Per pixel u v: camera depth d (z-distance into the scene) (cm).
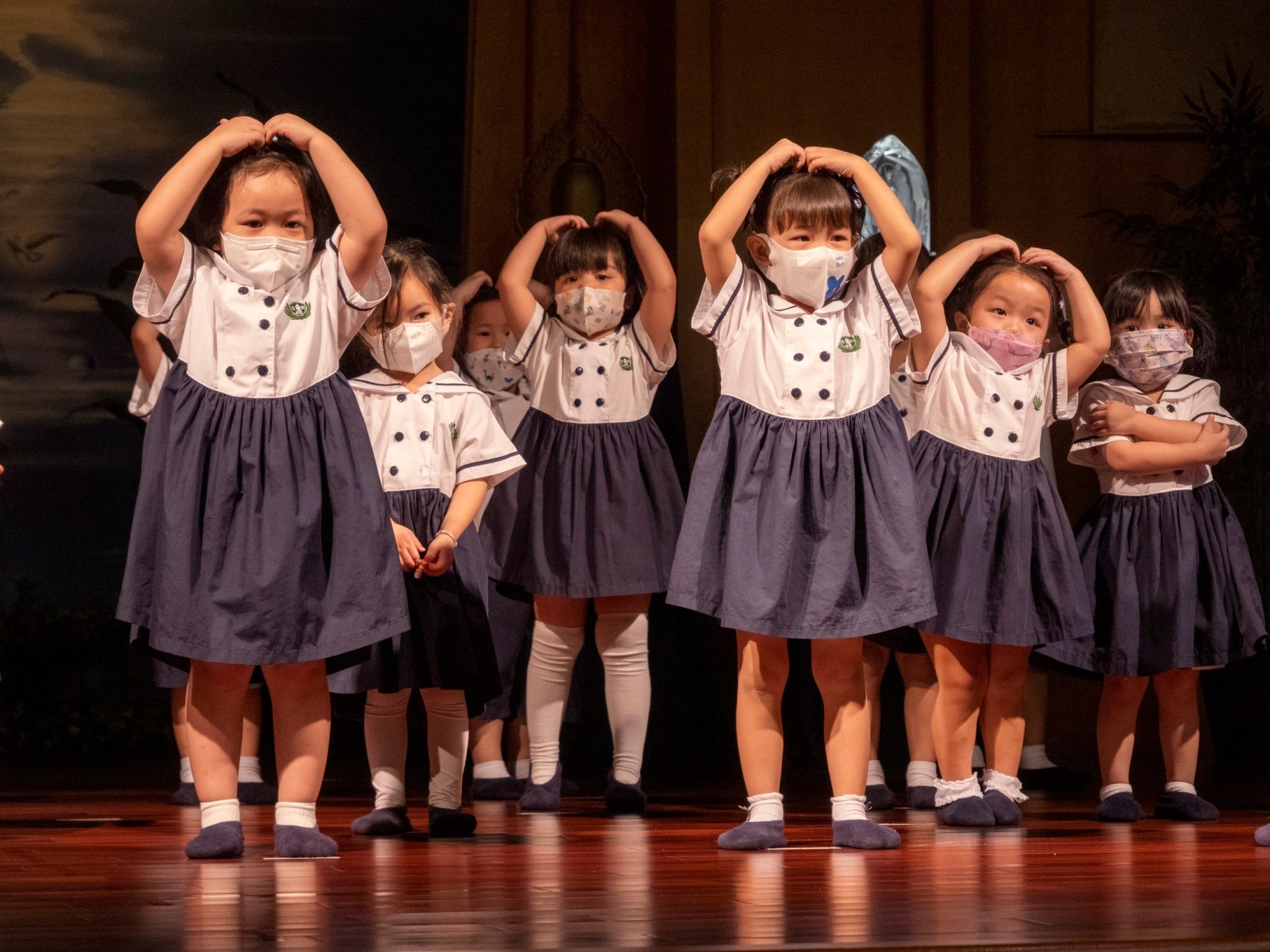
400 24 1087
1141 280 601
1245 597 581
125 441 1095
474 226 1041
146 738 1002
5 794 669
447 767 484
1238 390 890
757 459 435
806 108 988
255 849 422
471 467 505
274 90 1095
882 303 449
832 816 507
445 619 478
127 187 1103
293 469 406
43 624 1012
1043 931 260
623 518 615
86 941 251
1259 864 378
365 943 249
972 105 1005
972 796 528
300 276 423
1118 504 582
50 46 1095
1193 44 1012
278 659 392
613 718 610
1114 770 560
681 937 255
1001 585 529
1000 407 540
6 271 1086
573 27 1046
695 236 966
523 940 251
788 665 441
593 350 634
